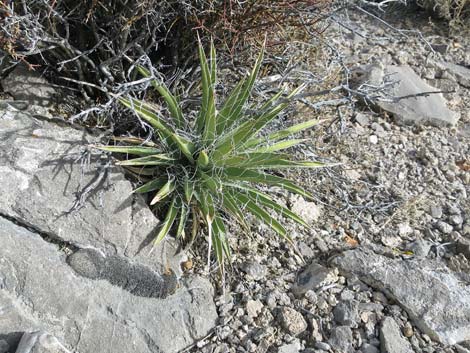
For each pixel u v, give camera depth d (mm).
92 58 881
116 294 718
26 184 717
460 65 1251
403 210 913
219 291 764
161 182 764
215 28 839
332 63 968
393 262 812
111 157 761
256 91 867
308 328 746
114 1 817
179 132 771
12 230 701
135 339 699
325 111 1027
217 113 794
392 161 1007
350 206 881
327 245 842
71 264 712
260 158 750
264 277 789
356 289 785
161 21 810
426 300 770
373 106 1089
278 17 826
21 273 683
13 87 846
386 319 752
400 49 1248
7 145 734
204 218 749
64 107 856
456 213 924
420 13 1391
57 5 795
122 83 801
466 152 1051
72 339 680
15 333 659
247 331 734
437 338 745
